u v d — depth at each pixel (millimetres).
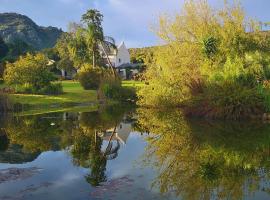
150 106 34000
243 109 23438
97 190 10156
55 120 26828
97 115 29906
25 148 16516
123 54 96125
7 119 27766
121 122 25500
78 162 13703
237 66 24906
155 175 11672
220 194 9734
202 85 26359
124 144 17500
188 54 28938
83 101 41250
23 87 42688
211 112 24594
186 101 28250
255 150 14945
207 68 27141
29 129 22453
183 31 29828
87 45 71125
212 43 27797
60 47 85125
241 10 28891
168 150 15656
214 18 29453
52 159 14219
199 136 18422
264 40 28922
